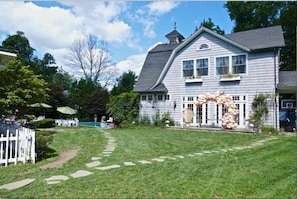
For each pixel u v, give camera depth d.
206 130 16.22
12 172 5.75
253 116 15.68
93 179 4.92
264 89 15.94
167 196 3.99
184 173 5.39
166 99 20.27
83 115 34.28
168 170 5.65
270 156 7.37
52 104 31.23
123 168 5.86
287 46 27.25
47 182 4.78
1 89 9.86
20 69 10.72
